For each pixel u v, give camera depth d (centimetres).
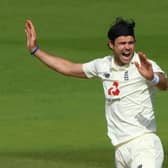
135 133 2239
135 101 2242
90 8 9781
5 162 3838
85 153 4162
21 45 7700
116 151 2283
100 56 7412
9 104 5738
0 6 9850
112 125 2281
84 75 2369
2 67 6962
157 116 5212
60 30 8725
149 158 2212
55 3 10088
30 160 3909
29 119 5209
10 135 4716
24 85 6425
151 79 2150
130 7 9806
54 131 4828
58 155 4112
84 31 8662
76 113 5397
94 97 5941
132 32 2228
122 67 2255
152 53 7519
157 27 8794
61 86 6341
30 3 10044
